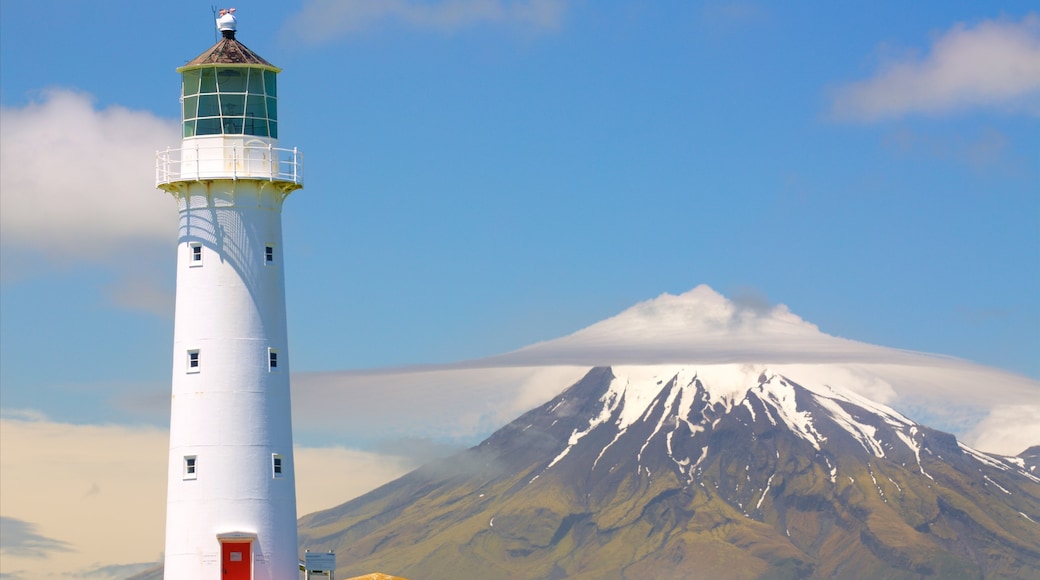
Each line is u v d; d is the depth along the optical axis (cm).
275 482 9456
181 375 9450
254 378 9444
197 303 9450
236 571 9325
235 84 9619
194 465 9356
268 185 9550
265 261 9556
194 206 9531
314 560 10688
